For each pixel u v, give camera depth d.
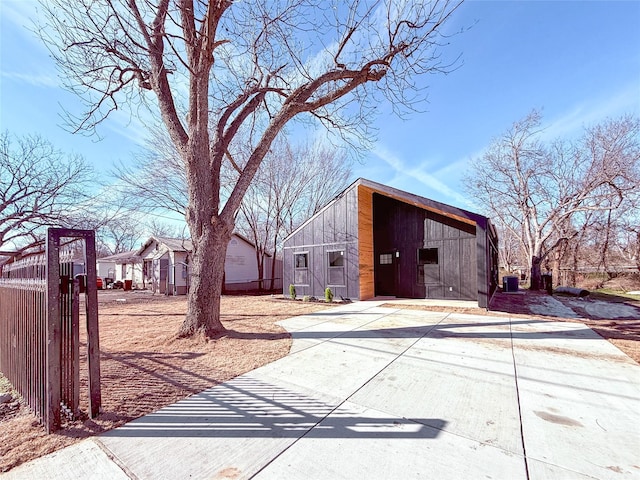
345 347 4.93
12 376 3.50
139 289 22.48
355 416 2.68
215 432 2.43
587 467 1.95
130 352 4.75
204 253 5.66
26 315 3.03
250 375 3.72
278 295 15.47
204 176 5.80
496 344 5.04
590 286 19.20
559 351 4.61
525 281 22.98
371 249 12.61
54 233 2.58
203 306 5.61
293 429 2.46
